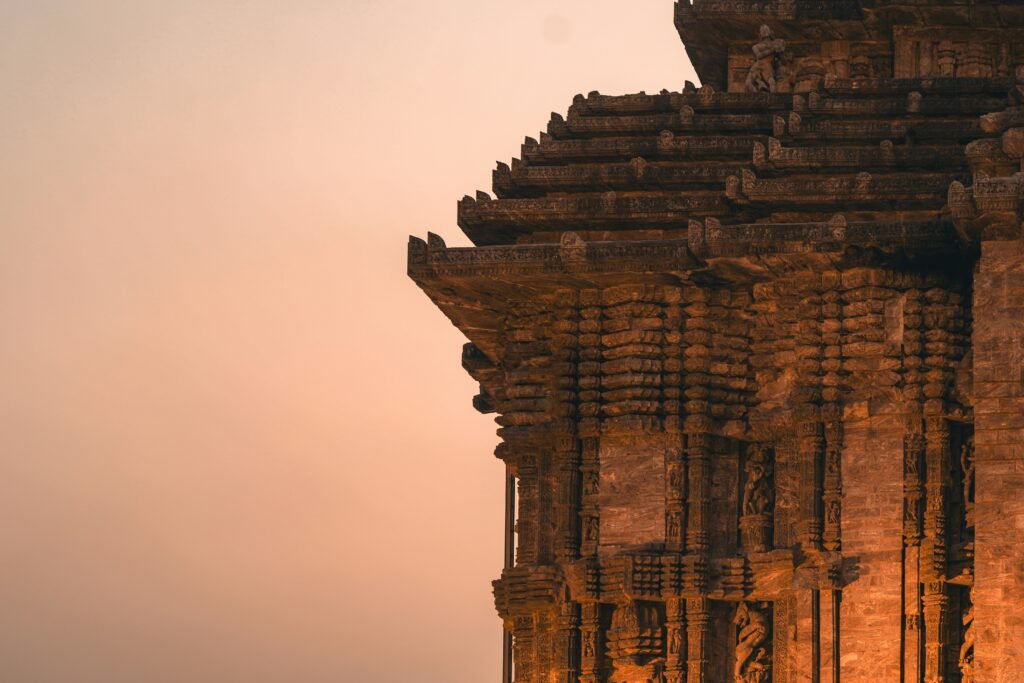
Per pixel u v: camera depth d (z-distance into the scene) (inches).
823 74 4643.2
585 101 4458.7
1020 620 3951.8
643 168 4360.2
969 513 4173.2
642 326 4293.8
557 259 4269.2
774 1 4630.9
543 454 4343.0
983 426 4020.7
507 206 4367.6
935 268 4229.8
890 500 4180.6
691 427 4256.9
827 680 4156.0
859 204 4261.8
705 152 4379.9
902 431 4192.9
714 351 4293.8
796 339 4256.9
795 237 4192.9
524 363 4372.5
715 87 4837.6
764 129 4399.6
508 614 4347.9
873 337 4220.0
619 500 4276.6
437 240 4313.5
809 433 4215.1
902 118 4372.5
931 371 4197.8
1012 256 4042.8
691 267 4239.7
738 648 4229.8
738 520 4269.2
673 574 4215.1
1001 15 4544.8
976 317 4052.7
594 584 4239.7
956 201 4037.9
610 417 4293.8
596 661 4242.1
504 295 4382.4
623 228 4360.2
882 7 4566.9
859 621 4160.9
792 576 4200.3
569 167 4384.8
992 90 4379.9
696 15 4648.1
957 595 4175.7
